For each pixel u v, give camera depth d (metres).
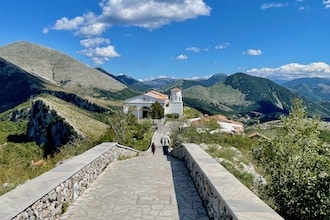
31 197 4.94
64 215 6.39
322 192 7.53
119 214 6.48
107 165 11.86
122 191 8.25
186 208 6.87
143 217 6.32
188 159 11.04
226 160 12.12
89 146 22.39
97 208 6.85
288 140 10.94
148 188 8.55
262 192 9.13
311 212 7.60
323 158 9.48
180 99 78.88
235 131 52.19
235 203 4.58
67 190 6.83
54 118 63.19
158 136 41.06
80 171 7.88
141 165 12.20
